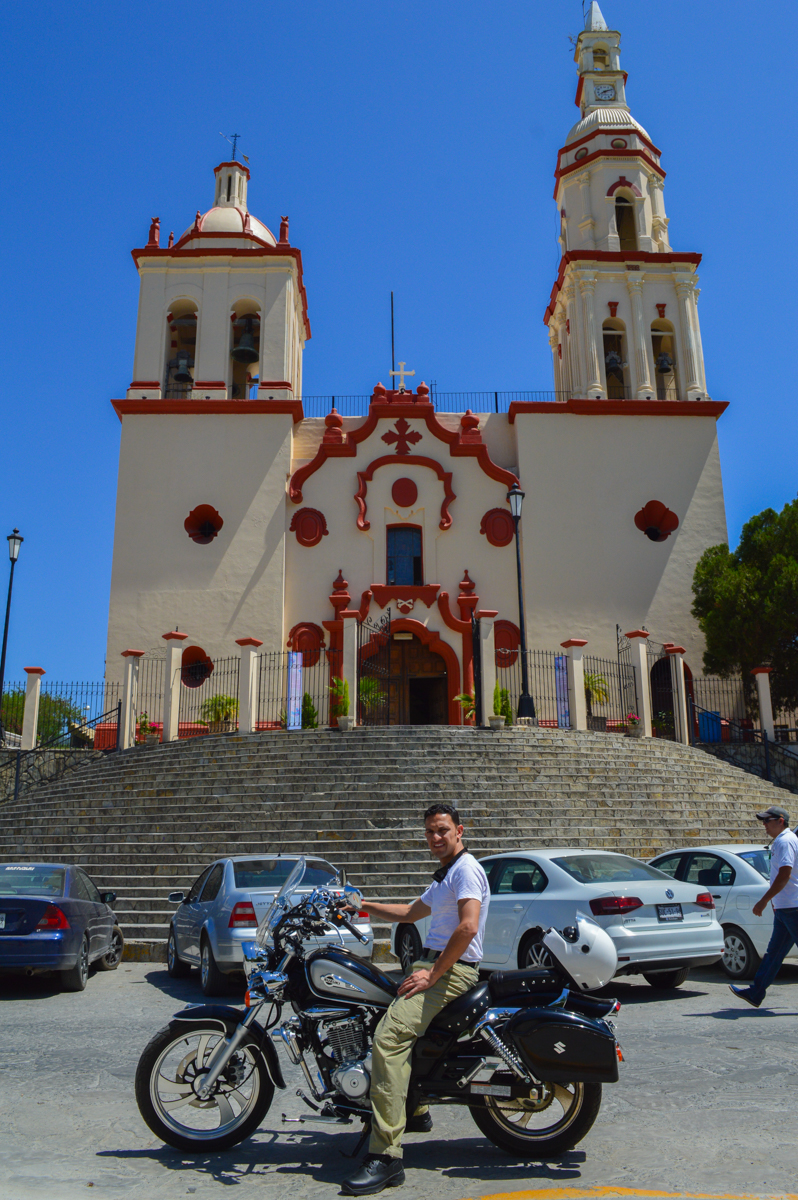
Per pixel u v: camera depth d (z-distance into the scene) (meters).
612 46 35.84
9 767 22.20
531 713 22.61
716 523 29.55
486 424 31.39
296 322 33.00
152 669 27.89
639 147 33.44
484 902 5.00
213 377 30.55
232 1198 4.30
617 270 31.69
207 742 20.69
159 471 29.42
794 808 20.09
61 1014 8.79
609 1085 6.14
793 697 26.97
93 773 20.78
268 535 28.91
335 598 28.42
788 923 8.38
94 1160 4.81
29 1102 5.82
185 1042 5.18
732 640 26.66
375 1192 4.33
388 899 13.60
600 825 16.77
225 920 9.66
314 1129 5.41
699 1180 4.44
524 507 29.48
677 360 31.56
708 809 18.31
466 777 17.91
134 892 14.20
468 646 28.17
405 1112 4.70
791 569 25.88
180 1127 4.93
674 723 24.41
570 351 31.92
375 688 24.88
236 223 32.59
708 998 9.55
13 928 9.66
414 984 4.70
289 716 23.83
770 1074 6.35
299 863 5.26
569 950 5.11
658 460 30.00
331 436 29.94
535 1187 4.39
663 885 9.44
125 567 28.66
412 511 29.66
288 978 4.98
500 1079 4.80
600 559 29.12
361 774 17.78
